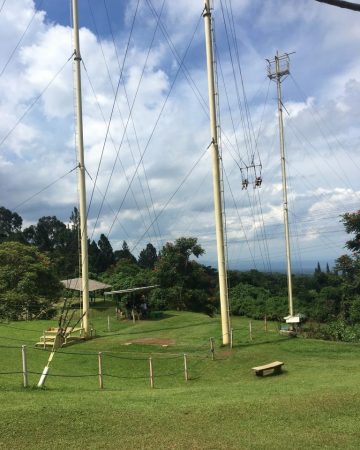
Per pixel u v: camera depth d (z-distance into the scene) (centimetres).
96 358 2083
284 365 1814
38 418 993
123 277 5238
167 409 1095
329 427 949
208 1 2347
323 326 2939
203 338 2516
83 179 2745
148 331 2848
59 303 4509
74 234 9025
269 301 4631
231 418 1018
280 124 3350
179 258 4641
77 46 2717
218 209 2297
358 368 1688
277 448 831
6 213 9569
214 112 2317
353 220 3622
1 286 3803
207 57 2339
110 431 936
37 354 2061
